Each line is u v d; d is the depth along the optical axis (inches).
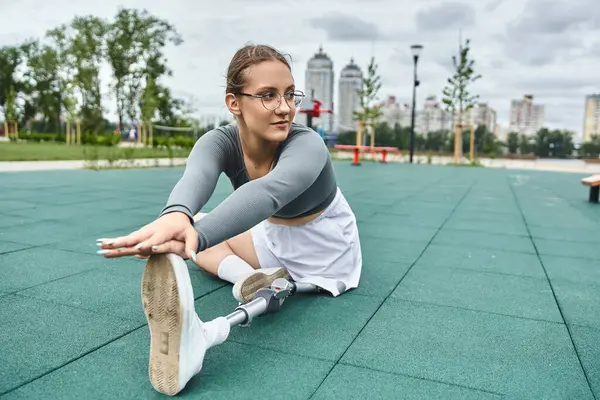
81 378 69.3
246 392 66.7
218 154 85.0
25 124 2055.9
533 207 280.2
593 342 87.3
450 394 67.9
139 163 554.9
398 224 212.2
